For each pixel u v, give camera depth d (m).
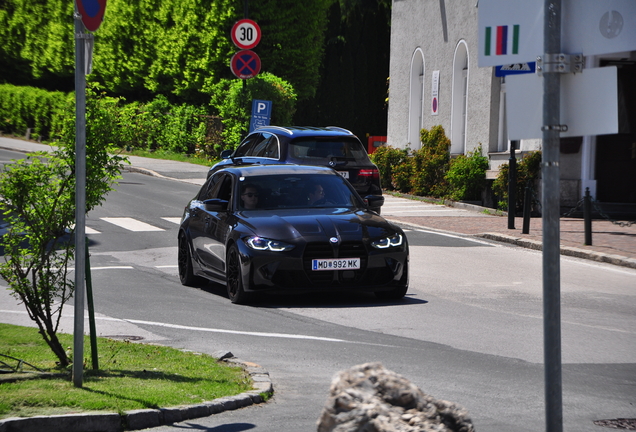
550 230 6.61
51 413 9.20
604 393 11.34
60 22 76.69
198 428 9.53
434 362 13.00
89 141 11.63
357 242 17.73
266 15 58.31
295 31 59.72
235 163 30.05
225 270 18.77
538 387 11.57
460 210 37.97
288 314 16.97
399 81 53.09
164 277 22.02
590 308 17.80
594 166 35.88
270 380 11.69
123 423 9.36
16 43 83.56
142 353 12.94
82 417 9.12
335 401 5.57
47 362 12.05
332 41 80.69
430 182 44.34
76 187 10.32
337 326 15.80
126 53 68.25
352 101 78.25
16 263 11.64
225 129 55.62
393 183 48.06
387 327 15.73
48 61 78.88
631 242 26.97
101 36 69.00
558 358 6.56
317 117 79.06
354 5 84.44
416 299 18.69
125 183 44.91
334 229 17.89
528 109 6.95
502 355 13.55
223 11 57.94
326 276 17.61
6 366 11.48
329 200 19.72
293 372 12.38
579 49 6.84
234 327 15.62
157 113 63.28
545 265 6.61
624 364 13.01
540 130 6.88
